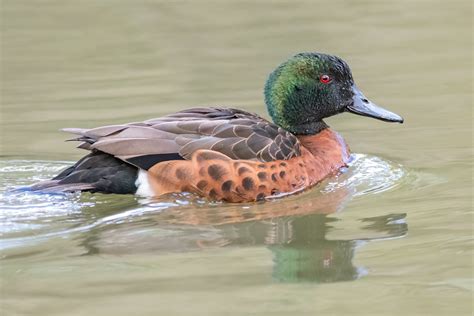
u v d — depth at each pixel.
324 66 14.53
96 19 23.55
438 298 9.69
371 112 14.60
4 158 14.92
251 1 24.98
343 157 14.51
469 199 12.79
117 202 12.70
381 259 10.79
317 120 14.71
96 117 16.83
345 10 24.22
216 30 22.61
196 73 19.61
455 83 18.56
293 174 13.12
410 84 18.59
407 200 12.91
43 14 23.98
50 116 17.05
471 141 15.40
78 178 12.77
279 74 14.67
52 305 9.57
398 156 14.90
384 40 21.70
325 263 10.73
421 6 24.47
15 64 20.47
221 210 12.52
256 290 9.95
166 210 12.46
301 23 23.02
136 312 9.38
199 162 12.62
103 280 10.20
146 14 23.91
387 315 9.30
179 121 13.10
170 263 10.71
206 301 9.62
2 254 10.97
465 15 23.45
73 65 20.39
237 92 18.20
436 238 11.39
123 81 19.19
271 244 11.35
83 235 11.58
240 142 12.87
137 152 12.61
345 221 12.16
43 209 12.44
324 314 9.32
